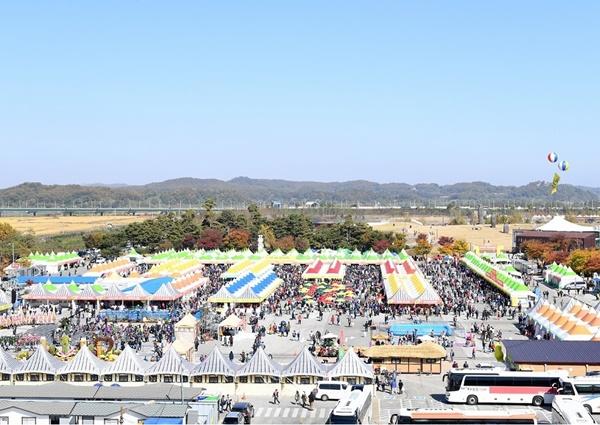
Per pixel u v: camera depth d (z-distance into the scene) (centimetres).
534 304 18725
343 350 14512
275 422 10912
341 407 10075
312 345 16400
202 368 12700
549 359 12688
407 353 13875
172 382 12719
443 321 19325
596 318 15900
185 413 9731
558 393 11219
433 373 13838
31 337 16888
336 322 19250
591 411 10944
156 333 17200
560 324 15788
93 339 16288
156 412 9762
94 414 9781
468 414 9769
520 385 11656
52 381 12825
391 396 12288
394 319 19588
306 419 11069
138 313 19362
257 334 17312
